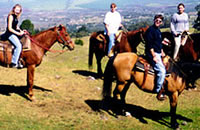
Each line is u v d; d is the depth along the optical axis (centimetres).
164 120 800
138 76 706
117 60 726
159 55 691
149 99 987
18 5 773
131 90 1079
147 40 683
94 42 1228
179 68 703
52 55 1798
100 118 768
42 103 852
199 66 698
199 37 979
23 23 4869
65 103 872
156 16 667
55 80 1161
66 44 877
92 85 1128
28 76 843
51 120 723
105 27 1126
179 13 933
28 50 805
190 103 953
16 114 735
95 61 1712
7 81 1059
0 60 797
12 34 782
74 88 1065
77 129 686
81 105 866
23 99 869
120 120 769
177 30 943
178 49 949
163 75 678
